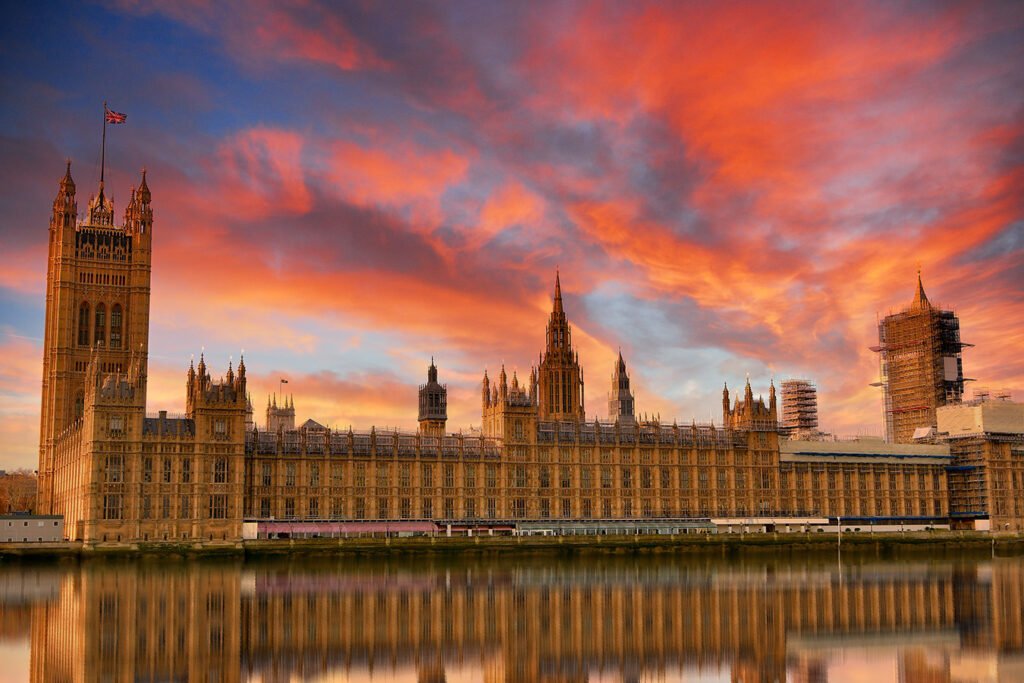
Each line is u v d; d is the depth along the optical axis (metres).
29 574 162.62
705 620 115.44
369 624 108.94
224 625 105.94
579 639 102.12
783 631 108.69
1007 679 85.19
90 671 81.75
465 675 84.62
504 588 148.00
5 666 82.94
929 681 84.25
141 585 144.25
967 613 124.25
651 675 86.38
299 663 87.69
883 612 124.19
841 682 84.06
